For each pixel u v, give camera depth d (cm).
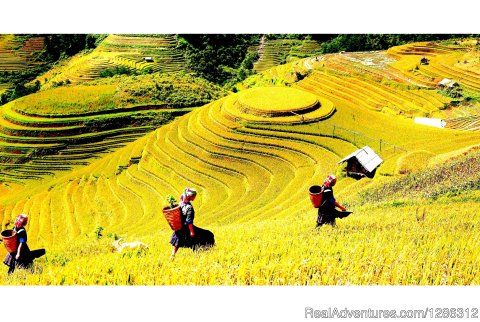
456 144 4669
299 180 4616
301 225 1686
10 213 5769
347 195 3012
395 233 1409
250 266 1230
